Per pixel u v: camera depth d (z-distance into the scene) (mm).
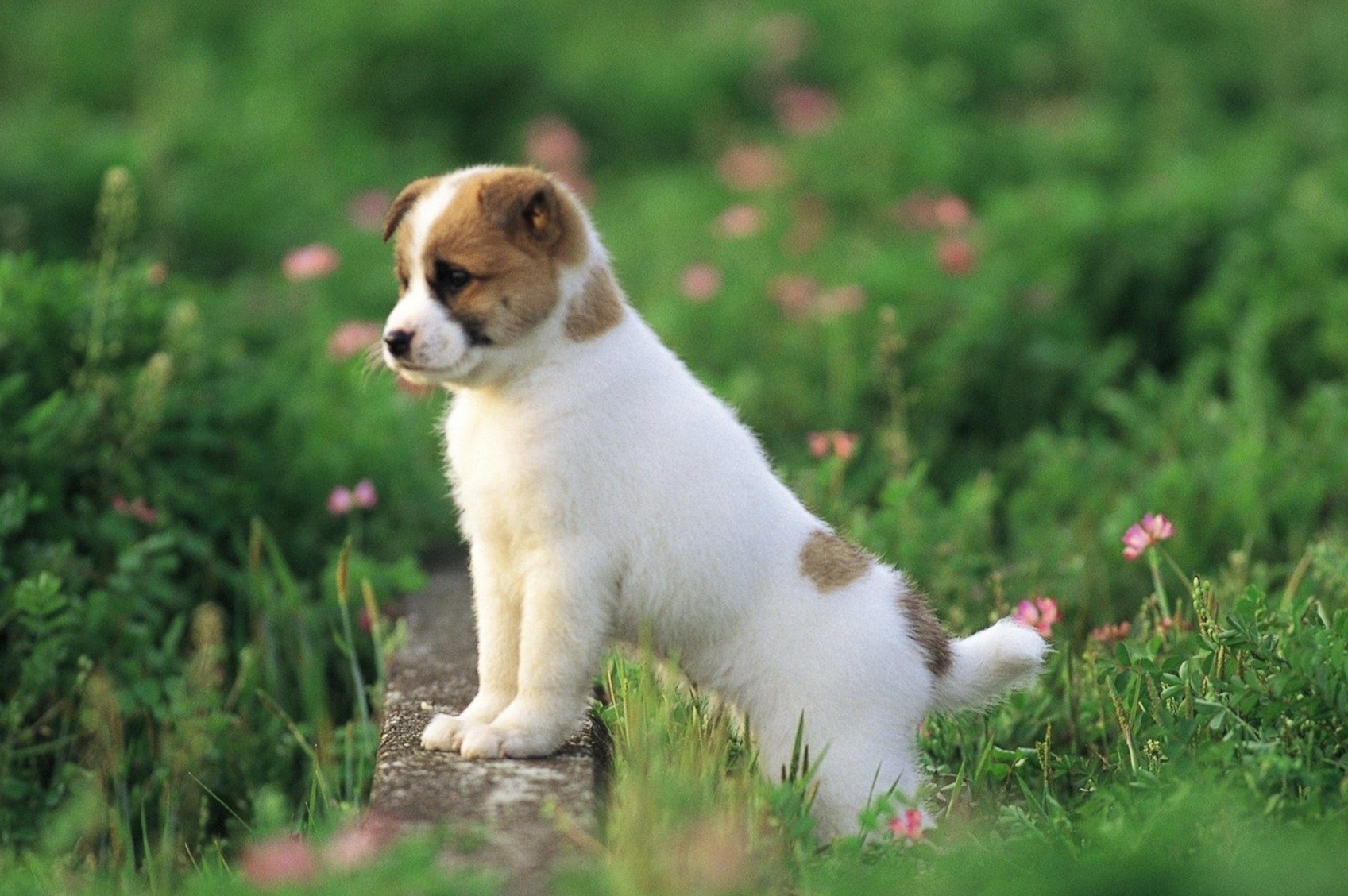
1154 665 7426
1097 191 16172
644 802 6215
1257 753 6641
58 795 8234
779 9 23609
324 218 17344
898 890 6105
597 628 7230
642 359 7371
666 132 21344
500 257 7023
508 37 21750
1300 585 9477
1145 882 5871
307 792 8391
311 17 21562
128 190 11258
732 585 7293
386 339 7035
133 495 9992
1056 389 13484
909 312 13750
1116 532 10438
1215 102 20891
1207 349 13578
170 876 7352
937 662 7547
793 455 12398
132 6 23375
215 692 8898
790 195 17906
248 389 10969
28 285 10430
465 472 7398
